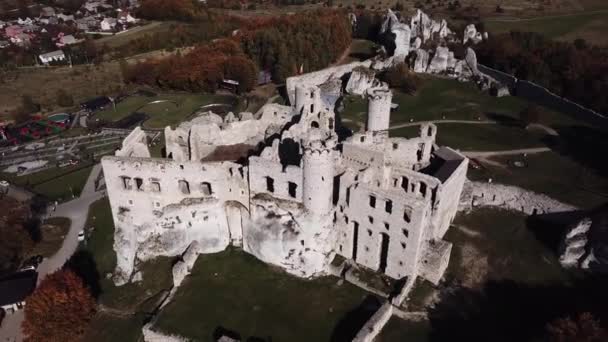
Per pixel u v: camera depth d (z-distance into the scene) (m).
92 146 143.50
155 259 90.56
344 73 175.38
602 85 140.38
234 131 102.19
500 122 135.75
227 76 181.12
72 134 151.88
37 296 75.50
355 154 86.75
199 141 97.44
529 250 90.06
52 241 101.31
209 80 180.38
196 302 79.94
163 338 74.06
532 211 99.25
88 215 109.75
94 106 170.50
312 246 82.62
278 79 184.00
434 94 160.38
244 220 88.50
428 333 72.75
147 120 160.00
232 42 195.00
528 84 152.25
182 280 84.50
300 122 94.44
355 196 78.94
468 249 90.00
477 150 118.50
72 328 75.31
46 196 117.69
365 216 79.62
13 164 134.25
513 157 114.88
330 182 78.81
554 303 78.38
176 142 98.88
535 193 98.81
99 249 98.00
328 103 153.62
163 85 188.12
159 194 88.12
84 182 124.00
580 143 121.25
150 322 76.38
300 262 83.62
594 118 131.00
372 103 96.50
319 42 192.88
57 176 127.38
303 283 82.88
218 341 70.56
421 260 80.44
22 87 189.12
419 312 76.12
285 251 83.88
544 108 144.25
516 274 84.38
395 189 88.19
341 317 75.69
